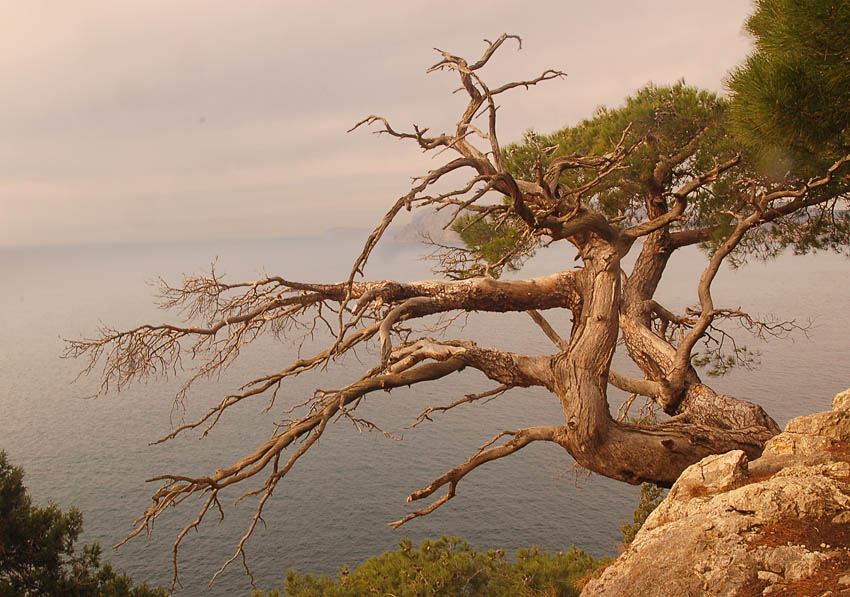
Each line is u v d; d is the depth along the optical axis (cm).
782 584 546
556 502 4444
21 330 18688
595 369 1029
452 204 854
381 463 5162
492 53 1078
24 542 1295
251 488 4984
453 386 7050
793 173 1102
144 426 6681
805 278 17700
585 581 734
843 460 744
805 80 756
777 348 7838
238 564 3828
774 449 820
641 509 1962
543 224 982
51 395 9275
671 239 1366
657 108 1302
